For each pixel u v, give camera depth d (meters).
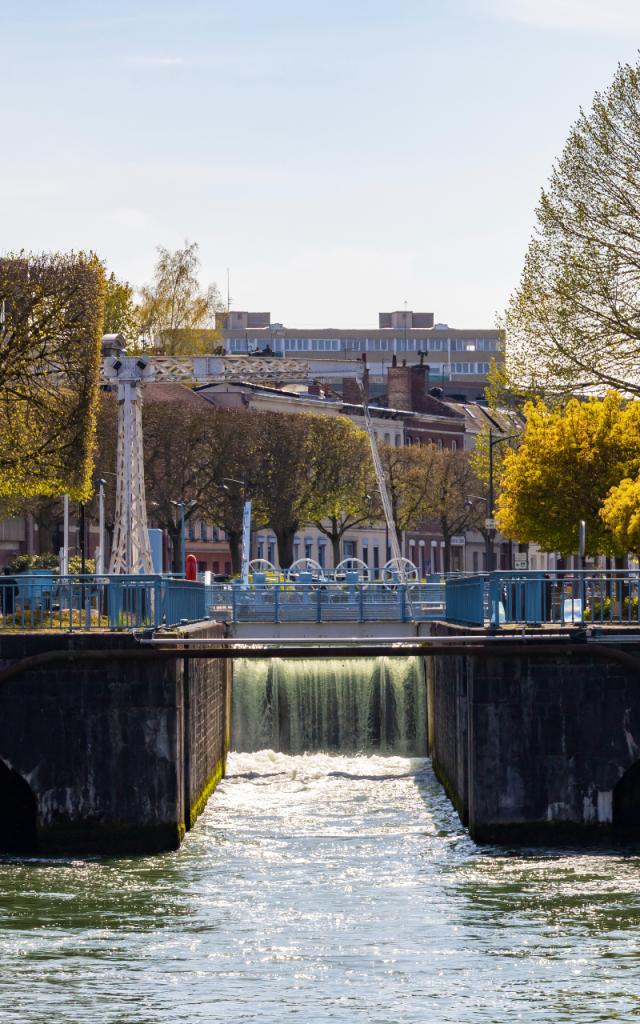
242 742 112.19
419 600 116.12
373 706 111.88
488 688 72.25
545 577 74.31
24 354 107.62
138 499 106.50
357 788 95.38
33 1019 49.72
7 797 75.31
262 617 114.56
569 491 121.88
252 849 74.00
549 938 57.84
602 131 124.06
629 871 67.88
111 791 71.50
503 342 130.38
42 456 108.38
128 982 53.16
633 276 123.81
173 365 109.94
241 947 57.00
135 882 66.62
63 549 144.88
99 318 108.81
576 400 124.81
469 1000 51.28
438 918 60.69
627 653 71.75
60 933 58.78
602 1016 49.81
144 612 73.44
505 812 72.44
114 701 71.31
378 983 52.97
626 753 72.00
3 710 71.25
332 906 62.62
